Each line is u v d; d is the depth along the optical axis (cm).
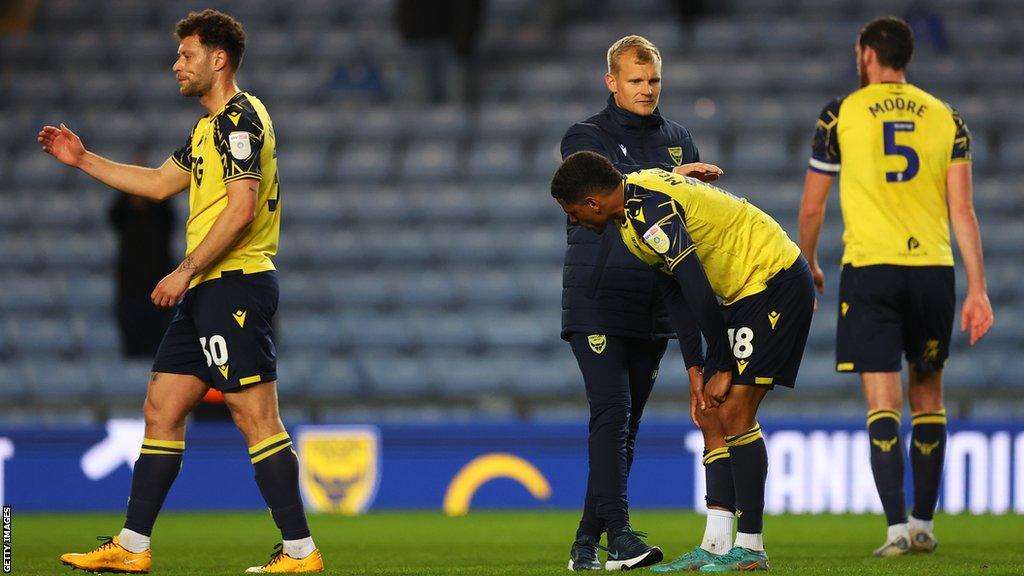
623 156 1886
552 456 3334
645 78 1880
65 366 4525
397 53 5953
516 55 5934
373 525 2872
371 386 4347
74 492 3406
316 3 6331
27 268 5097
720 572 1648
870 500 3216
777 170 5125
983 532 2556
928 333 2064
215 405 3556
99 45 6156
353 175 5312
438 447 3347
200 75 1725
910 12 5894
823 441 3231
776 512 3209
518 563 1970
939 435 2100
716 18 6084
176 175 1817
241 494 3388
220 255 1672
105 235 5216
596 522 1786
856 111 2067
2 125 5684
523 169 5241
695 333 1681
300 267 4903
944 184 2066
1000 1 5959
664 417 3759
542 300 4672
